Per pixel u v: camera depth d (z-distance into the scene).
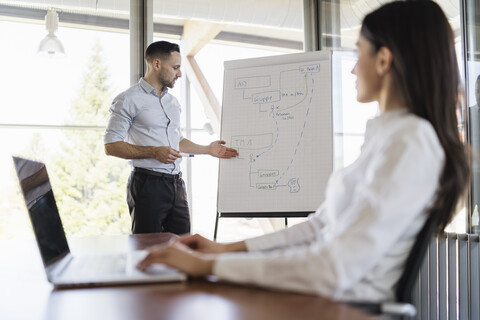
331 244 0.74
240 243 1.11
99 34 3.25
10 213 3.28
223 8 3.55
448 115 0.87
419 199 0.75
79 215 3.22
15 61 3.11
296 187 2.39
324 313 0.63
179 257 0.86
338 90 3.53
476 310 2.27
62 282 0.86
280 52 3.86
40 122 3.16
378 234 0.73
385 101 0.91
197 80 3.99
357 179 0.88
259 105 2.56
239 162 2.51
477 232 2.33
